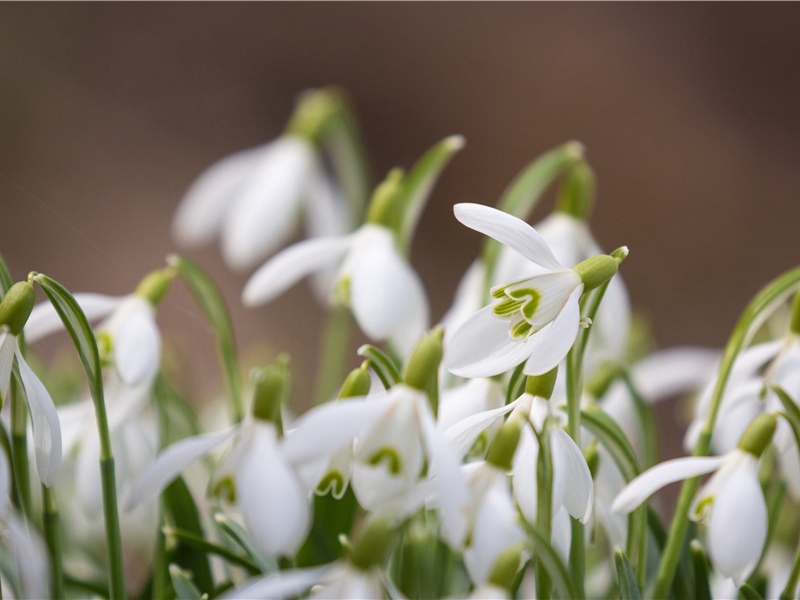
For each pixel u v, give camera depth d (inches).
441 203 87.0
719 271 80.4
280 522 22.5
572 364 23.9
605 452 25.6
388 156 90.3
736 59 88.7
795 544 29.3
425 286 82.4
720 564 24.0
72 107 87.4
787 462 25.2
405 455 22.8
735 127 85.9
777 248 80.9
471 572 23.0
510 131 88.5
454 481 22.5
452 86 91.6
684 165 84.2
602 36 90.8
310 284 76.0
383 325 27.6
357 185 37.3
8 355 23.3
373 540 22.6
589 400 26.6
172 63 91.0
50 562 24.3
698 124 86.1
